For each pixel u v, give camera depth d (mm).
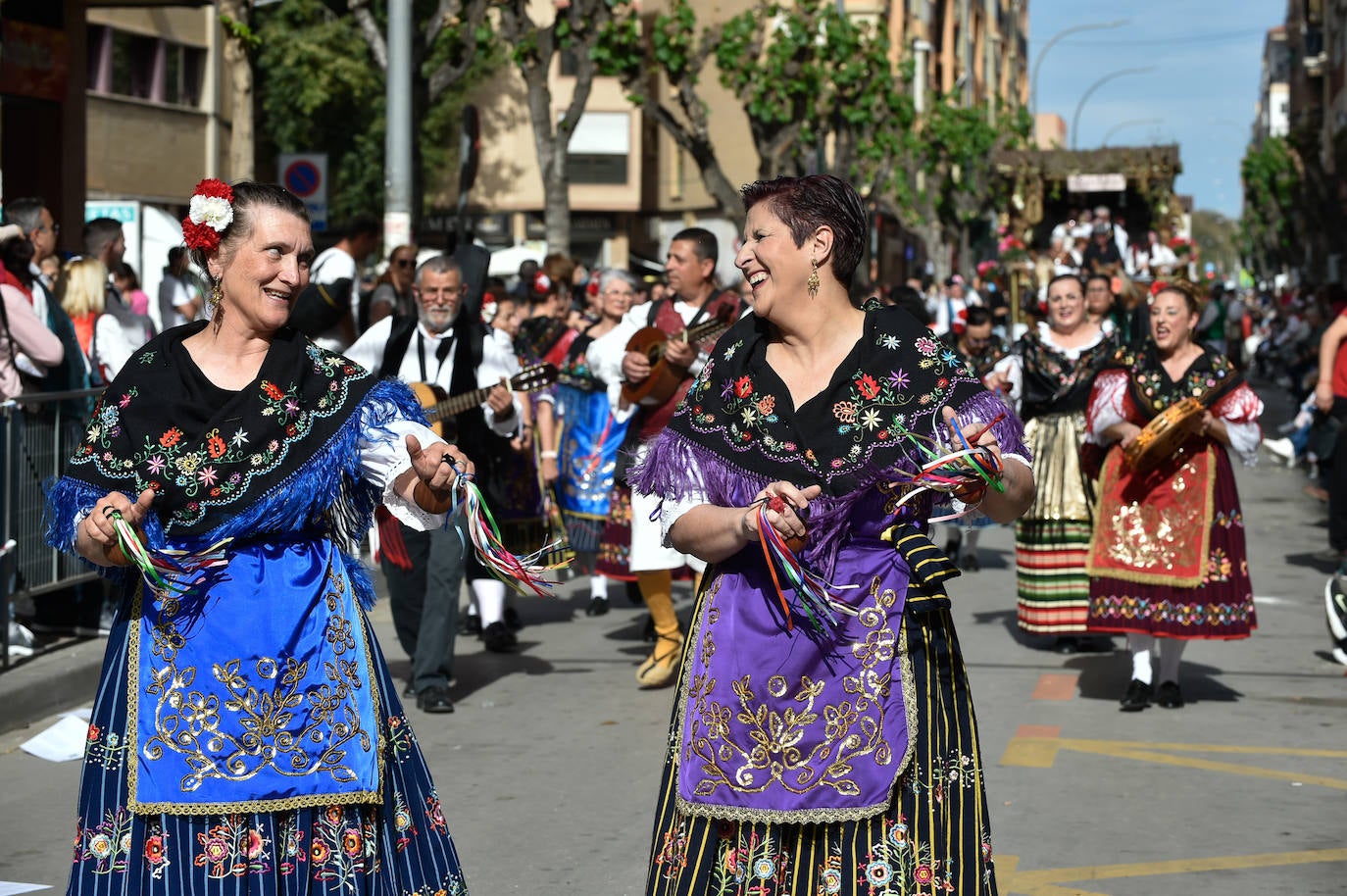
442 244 44688
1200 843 5348
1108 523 7223
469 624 9578
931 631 3182
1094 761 6438
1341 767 6328
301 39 36938
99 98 30219
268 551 3352
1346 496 10992
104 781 3291
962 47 57281
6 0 14445
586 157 48812
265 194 3391
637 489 3338
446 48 39000
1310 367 19891
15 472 7477
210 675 3268
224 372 3383
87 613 8383
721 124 45406
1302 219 59438
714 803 3150
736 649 3178
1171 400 7023
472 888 4945
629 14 23250
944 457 3035
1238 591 7074
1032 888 4898
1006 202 27156
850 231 3203
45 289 8062
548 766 6434
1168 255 25109
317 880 3293
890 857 3088
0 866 5172
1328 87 65250
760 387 3227
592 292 14305
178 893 3232
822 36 26312
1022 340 8711
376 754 3348
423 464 3404
